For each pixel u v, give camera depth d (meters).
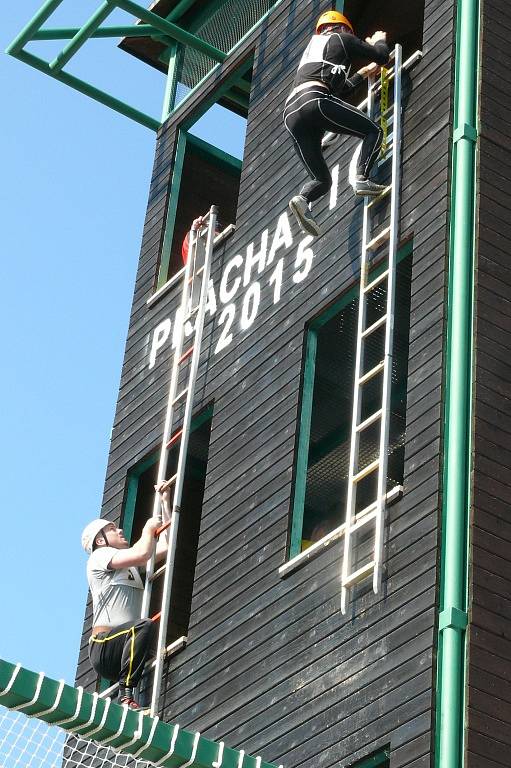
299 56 22.89
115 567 17.86
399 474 23.91
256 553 18.98
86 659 21.38
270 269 21.27
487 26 19.45
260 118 23.23
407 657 15.86
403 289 19.92
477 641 15.54
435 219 18.22
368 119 19.19
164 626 19.09
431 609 15.82
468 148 18.45
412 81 19.77
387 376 17.59
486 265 17.73
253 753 17.34
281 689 17.48
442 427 16.78
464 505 16.33
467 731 15.04
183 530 23.31
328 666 16.95
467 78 18.95
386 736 15.66
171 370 22.55
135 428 22.72
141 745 14.73
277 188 21.98
